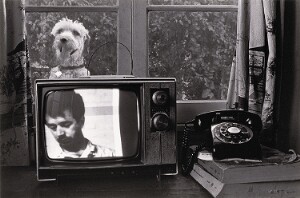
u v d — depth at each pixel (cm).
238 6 147
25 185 117
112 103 117
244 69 146
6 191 111
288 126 143
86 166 115
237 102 146
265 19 142
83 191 111
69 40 159
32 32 158
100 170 115
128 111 117
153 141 117
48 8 154
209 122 130
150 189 113
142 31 156
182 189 113
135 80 116
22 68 137
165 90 117
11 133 138
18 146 139
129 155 118
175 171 119
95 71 160
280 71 147
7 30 137
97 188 113
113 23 159
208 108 159
